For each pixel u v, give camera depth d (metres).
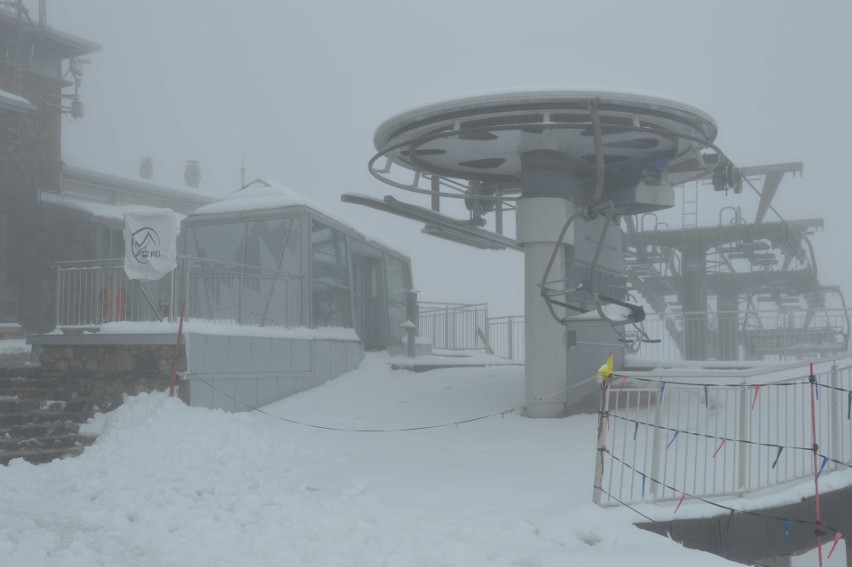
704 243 25.03
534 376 14.91
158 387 14.51
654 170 15.14
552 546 7.50
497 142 14.24
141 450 12.20
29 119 27.39
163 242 14.70
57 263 16.16
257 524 8.26
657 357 17.81
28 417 13.34
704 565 6.78
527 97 12.28
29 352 17.77
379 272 22.28
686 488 9.68
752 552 9.16
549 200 14.81
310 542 7.49
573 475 10.48
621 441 12.48
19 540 7.69
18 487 10.05
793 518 9.55
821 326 17.22
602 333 16.30
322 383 18.22
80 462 11.63
